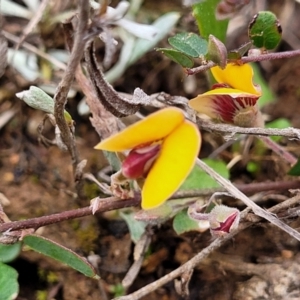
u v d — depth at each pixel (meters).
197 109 0.12
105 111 0.13
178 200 0.13
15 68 0.15
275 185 0.13
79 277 0.13
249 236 0.13
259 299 0.13
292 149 0.15
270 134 0.12
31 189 0.14
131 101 0.11
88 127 0.15
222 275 0.13
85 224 0.14
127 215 0.13
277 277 0.13
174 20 0.15
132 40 0.15
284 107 0.16
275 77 0.17
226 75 0.12
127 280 0.13
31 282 0.13
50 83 0.15
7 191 0.14
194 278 0.13
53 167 0.15
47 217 0.12
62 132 0.12
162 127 0.09
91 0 0.11
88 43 0.10
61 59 0.16
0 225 0.12
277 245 0.13
